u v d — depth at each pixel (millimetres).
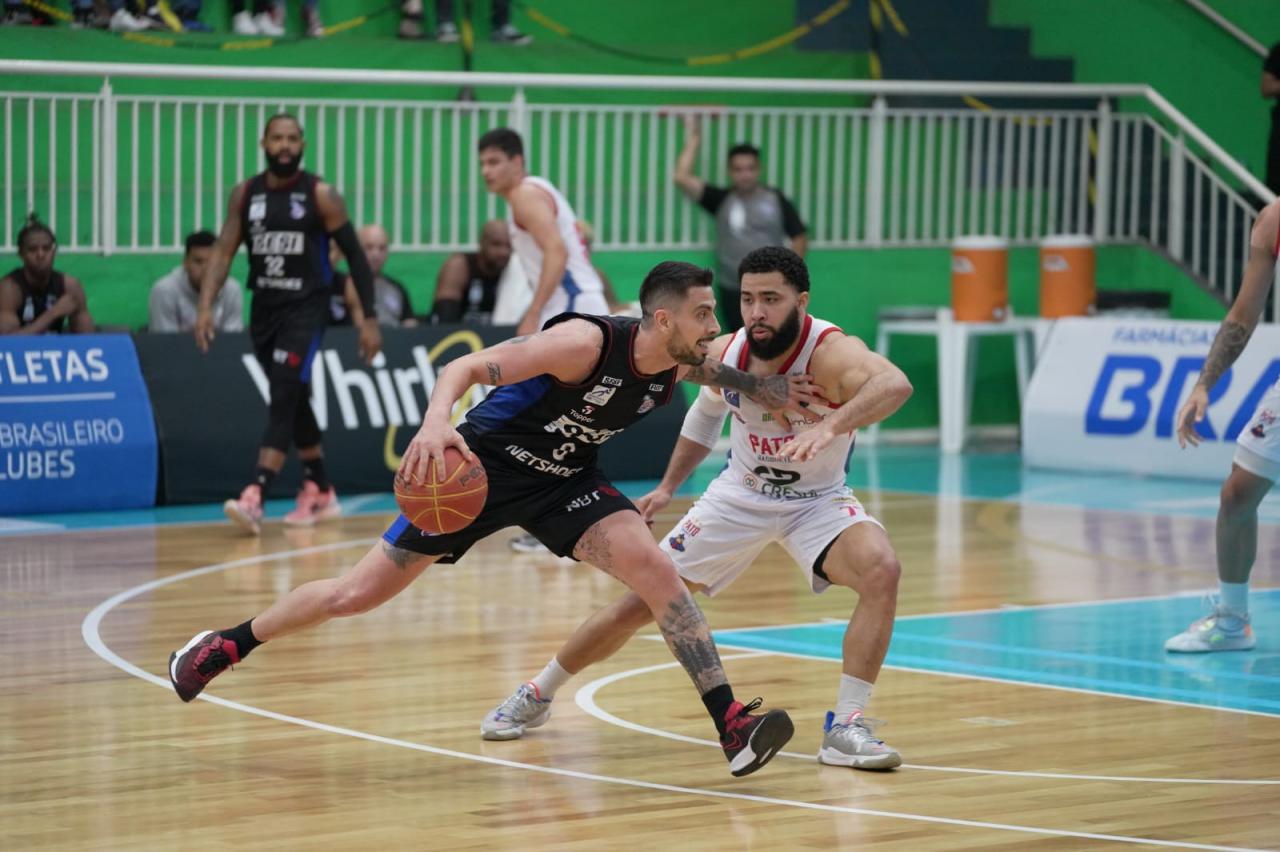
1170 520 15984
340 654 10086
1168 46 24391
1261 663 10133
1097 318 20219
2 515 15859
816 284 21875
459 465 6871
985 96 22578
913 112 21828
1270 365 18578
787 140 21375
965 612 11680
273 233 14797
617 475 18625
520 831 6574
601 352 7133
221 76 17875
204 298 15117
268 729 8266
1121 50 24250
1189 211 23094
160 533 14883
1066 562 13742
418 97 20734
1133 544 14648
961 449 21766
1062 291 21484
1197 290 22422
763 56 22969
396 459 17719
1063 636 10898
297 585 12289
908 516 16156
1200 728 8469
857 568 7738
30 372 16109
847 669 7730
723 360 7984
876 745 7598
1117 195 22797
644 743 8062
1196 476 18938
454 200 19672
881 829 6605
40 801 6980
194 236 17172
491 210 20391
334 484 17344
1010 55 23703
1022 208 22359
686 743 8062
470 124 20031
